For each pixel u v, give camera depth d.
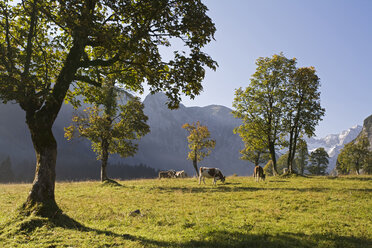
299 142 38.62
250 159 52.22
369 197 15.63
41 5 9.77
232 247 7.49
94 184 26.64
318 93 34.75
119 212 12.43
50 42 12.60
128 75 13.55
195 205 14.23
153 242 7.82
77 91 14.73
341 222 10.23
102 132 26.98
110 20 10.66
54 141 10.50
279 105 35.91
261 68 36.78
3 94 9.05
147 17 10.59
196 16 10.59
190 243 7.71
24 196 17.42
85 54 11.20
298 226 9.74
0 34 11.62
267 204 14.09
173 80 11.11
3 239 7.70
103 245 7.42
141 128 27.91
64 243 7.48
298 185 22.75
